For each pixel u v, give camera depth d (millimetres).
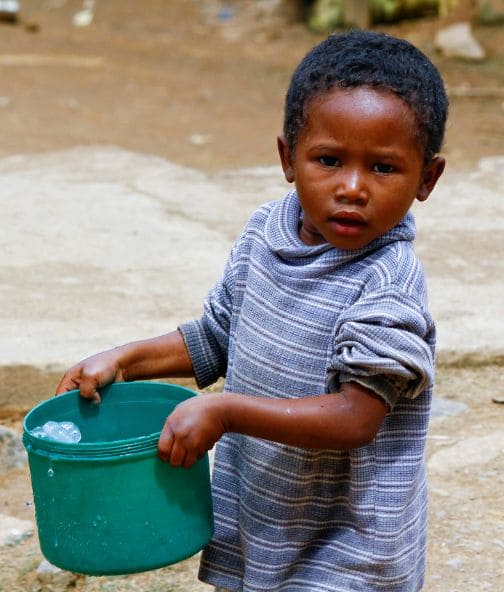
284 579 4816
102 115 22828
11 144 19828
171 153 19781
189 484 4691
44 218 14016
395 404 4680
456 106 23188
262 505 4801
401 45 4520
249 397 4426
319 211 4488
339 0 32031
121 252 12617
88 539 4543
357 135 4344
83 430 5129
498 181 16156
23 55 28609
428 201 14891
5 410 9234
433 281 11539
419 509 4902
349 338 4371
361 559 4664
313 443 4406
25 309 10625
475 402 9227
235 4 34812
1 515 7617
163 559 4645
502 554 6969
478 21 29938
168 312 10609
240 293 4973
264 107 24156
